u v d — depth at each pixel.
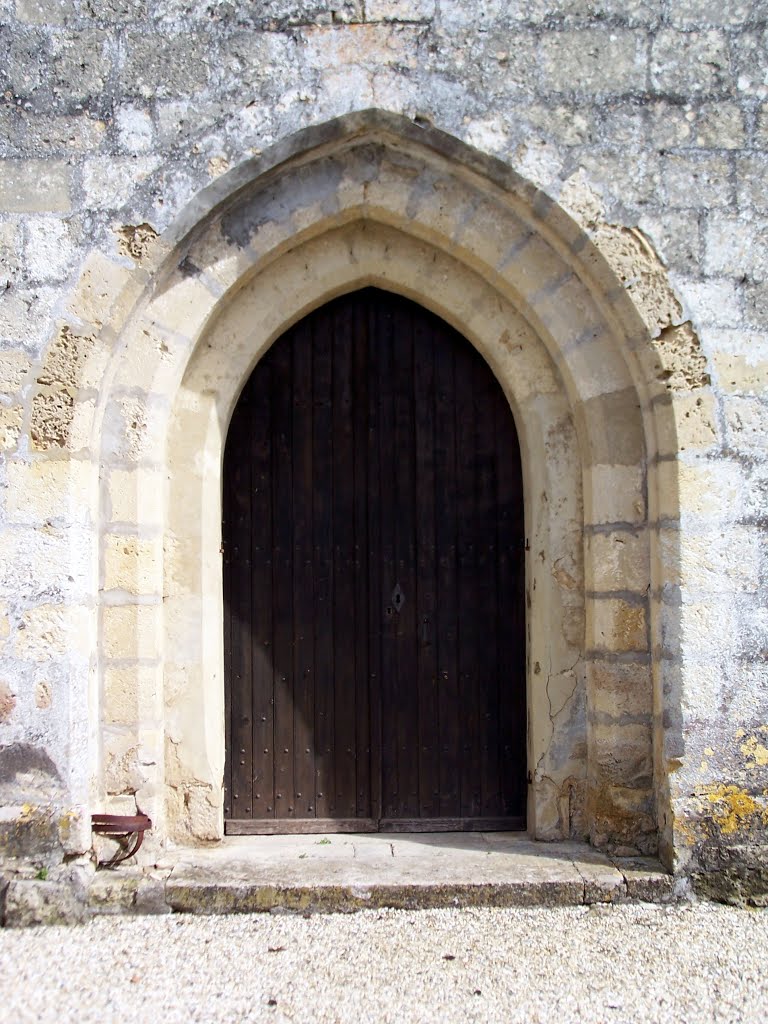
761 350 3.66
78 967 3.16
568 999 2.96
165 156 3.59
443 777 4.18
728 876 3.61
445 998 2.97
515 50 3.63
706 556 3.63
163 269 3.69
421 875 3.64
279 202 3.78
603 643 3.83
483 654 4.19
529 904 3.58
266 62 3.60
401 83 3.59
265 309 3.97
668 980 3.08
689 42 3.69
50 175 3.61
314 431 4.20
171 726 3.90
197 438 3.93
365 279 4.07
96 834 3.66
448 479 4.21
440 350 4.21
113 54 3.62
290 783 4.15
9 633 3.56
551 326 3.84
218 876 3.63
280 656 4.16
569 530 4.00
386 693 4.18
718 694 3.63
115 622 3.77
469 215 3.82
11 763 3.55
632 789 3.81
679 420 3.63
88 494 3.67
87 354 3.60
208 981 3.07
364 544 4.18
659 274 3.64
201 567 3.91
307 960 3.20
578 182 3.63
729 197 3.67
